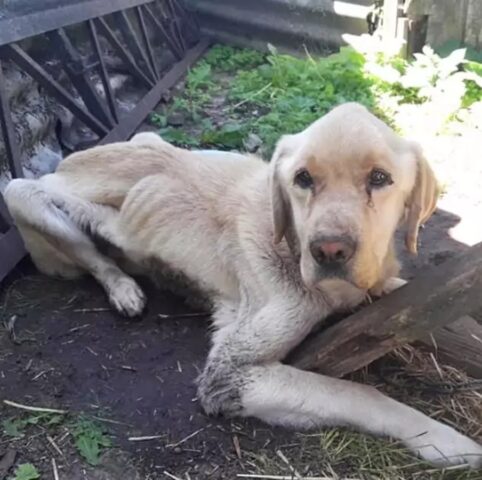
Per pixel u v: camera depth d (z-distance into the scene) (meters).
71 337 0.81
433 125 1.36
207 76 1.64
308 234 0.61
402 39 1.66
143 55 1.48
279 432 0.68
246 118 1.44
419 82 1.48
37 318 0.84
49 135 1.17
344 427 0.68
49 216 0.86
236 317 0.77
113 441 0.68
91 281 0.91
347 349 0.68
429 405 0.71
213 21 1.90
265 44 1.86
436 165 1.23
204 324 0.83
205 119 1.42
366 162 0.62
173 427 0.69
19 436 0.68
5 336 0.81
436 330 0.70
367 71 1.56
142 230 0.83
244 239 0.74
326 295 0.70
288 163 0.66
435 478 0.63
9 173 1.01
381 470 0.64
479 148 1.29
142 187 0.83
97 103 1.22
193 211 0.80
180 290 0.85
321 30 1.79
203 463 0.66
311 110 1.44
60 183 0.89
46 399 0.72
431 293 0.63
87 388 0.74
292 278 0.71
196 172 0.82
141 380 0.75
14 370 0.76
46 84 1.08
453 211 1.10
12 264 0.90
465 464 0.64
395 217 0.66
